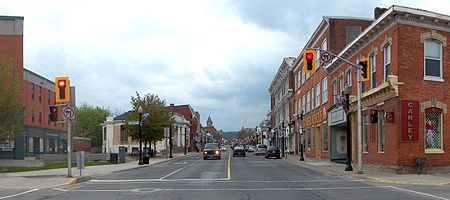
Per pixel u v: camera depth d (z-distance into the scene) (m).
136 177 26.41
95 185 21.53
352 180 23.12
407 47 26.11
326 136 45.19
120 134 96.06
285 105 80.06
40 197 16.70
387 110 27.31
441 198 15.12
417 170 25.48
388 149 27.00
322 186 19.86
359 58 33.03
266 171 30.70
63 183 21.73
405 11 25.70
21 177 25.19
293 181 22.55
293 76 72.94
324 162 41.41
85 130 117.12
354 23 44.12
